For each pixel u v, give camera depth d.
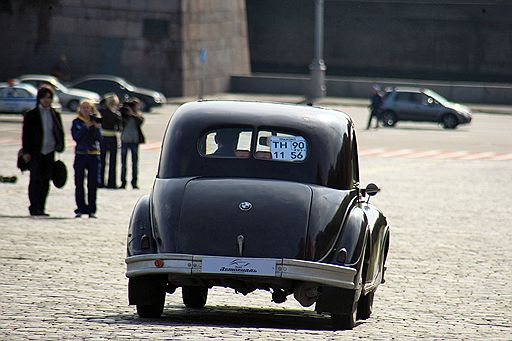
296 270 22.94
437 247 43.66
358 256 23.58
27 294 27.62
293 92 181.38
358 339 21.61
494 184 75.50
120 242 40.69
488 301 30.55
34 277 31.17
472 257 41.00
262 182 24.25
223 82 180.00
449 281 34.69
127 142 65.69
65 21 165.00
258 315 26.69
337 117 26.00
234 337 20.67
